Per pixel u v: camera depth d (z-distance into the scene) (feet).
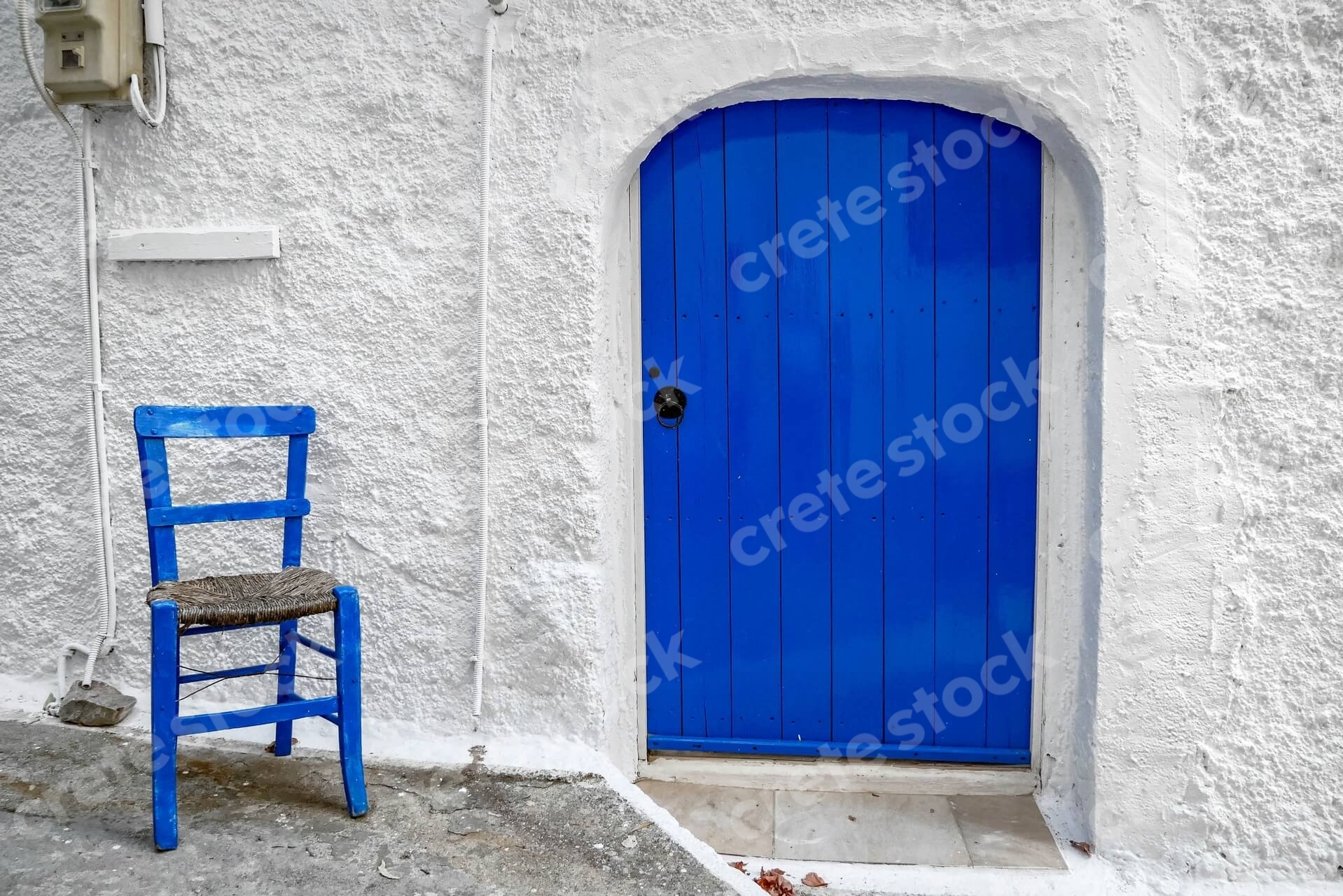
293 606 6.57
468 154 7.75
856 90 7.60
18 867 6.23
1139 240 7.06
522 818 7.14
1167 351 7.11
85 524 8.55
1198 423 7.13
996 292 7.99
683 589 8.66
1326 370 6.97
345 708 6.91
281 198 8.00
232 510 7.23
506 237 7.74
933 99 7.64
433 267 7.89
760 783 8.51
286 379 8.16
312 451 8.19
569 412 7.81
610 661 8.21
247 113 7.97
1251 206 6.94
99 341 8.32
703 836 7.79
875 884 7.20
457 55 7.70
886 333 8.16
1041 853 7.53
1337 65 6.77
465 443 8.01
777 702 8.68
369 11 7.75
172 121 8.05
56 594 8.67
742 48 7.33
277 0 7.84
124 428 8.39
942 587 8.37
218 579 7.08
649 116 7.49
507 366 7.85
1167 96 6.95
